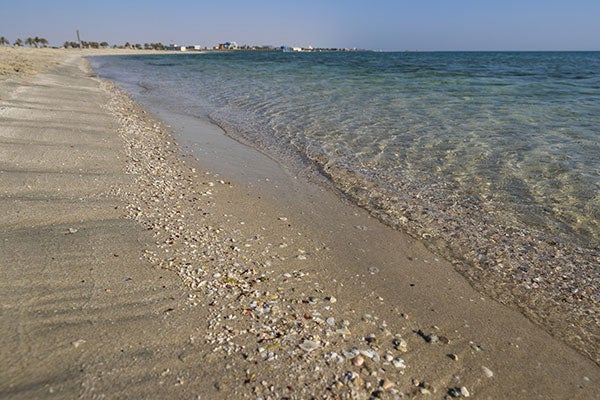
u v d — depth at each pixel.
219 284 4.25
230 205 6.70
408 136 11.48
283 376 3.04
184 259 4.69
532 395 3.22
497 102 17.88
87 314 3.46
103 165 7.89
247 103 18.06
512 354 3.67
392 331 3.82
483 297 4.57
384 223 6.39
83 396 2.63
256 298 4.08
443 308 4.30
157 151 9.56
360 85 25.23
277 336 3.50
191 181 7.69
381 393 3.01
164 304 3.76
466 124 13.01
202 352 3.19
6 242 4.55
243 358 3.18
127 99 18.66
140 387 2.77
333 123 13.36
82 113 12.87
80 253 4.50
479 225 6.31
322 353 3.36
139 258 4.56
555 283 4.87
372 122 13.41
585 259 5.39
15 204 5.61
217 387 2.86
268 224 6.08
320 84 25.91
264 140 11.38
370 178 8.30
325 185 7.98
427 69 43.25
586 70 42.91
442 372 3.35
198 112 15.84
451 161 9.23
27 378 2.70
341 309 4.09
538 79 30.36
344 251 5.43
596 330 4.08
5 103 12.34
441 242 5.81
